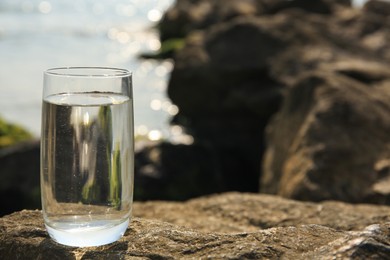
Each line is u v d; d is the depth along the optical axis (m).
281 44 3.28
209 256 0.67
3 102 4.33
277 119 2.01
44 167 0.67
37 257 0.69
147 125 4.02
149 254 0.68
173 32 7.21
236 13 6.30
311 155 1.60
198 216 0.99
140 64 6.11
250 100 3.13
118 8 11.83
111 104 0.66
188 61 3.43
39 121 3.97
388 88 2.69
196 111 3.44
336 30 3.49
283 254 0.67
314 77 1.87
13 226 0.76
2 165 2.43
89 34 7.89
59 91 0.66
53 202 0.67
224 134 3.26
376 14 4.07
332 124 1.68
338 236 0.71
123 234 0.70
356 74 2.85
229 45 3.38
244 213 0.98
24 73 5.27
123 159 0.67
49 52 6.38
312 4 4.95
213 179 2.54
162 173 2.46
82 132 0.65
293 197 1.54
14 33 7.50
